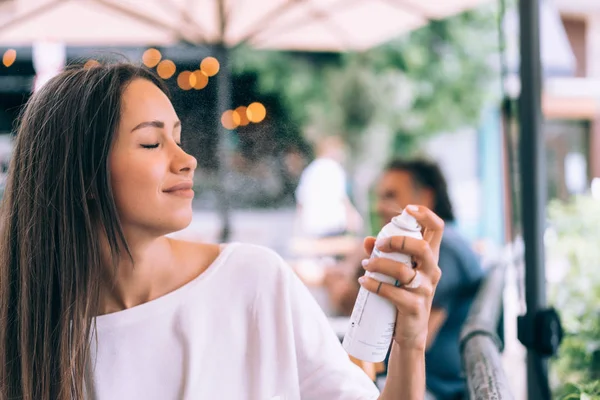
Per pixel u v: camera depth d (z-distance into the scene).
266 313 1.14
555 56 5.47
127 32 3.72
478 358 1.33
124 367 1.10
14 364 1.15
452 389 2.31
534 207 1.81
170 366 1.11
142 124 1.03
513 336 3.30
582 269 2.18
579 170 5.52
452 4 3.81
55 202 1.07
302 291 1.18
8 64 3.58
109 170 1.03
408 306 0.91
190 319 1.11
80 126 1.04
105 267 1.10
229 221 3.77
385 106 8.98
